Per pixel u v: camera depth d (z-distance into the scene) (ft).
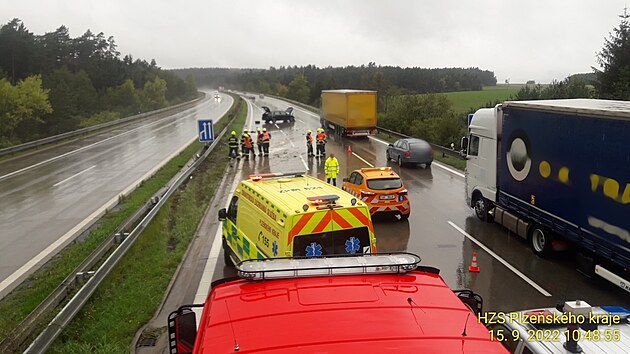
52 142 123.95
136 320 27.99
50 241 46.52
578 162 32.17
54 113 197.98
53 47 324.39
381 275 15.71
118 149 111.65
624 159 27.99
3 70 243.60
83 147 116.26
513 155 40.98
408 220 50.57
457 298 14.26
